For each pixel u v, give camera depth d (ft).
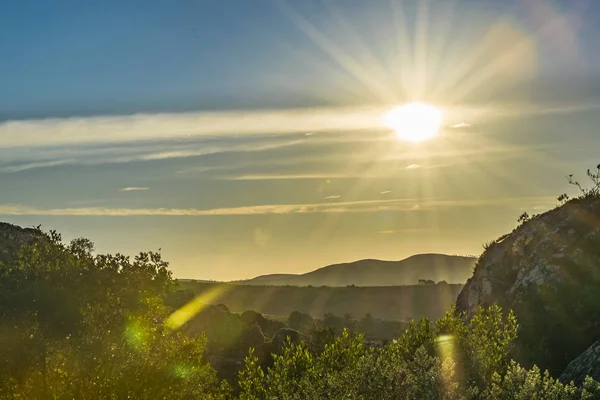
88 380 84.89
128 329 88.94
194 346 95.81
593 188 159.43
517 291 141.69
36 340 82.79
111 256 95.04
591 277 128.88
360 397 65.62
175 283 99.66
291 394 76.02
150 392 87.35
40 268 91.86
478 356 79.15
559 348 115.75
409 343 91.66
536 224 160.35
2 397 80.69
